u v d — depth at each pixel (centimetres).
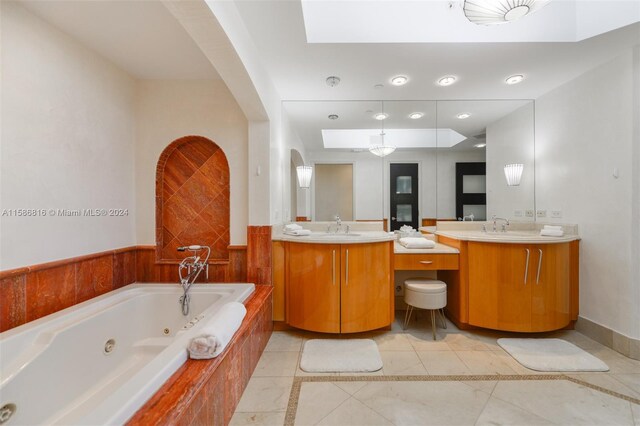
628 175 198
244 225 249
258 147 240
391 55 203
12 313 147
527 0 133
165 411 88
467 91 270
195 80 248
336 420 140
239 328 157
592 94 225
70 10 156
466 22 187
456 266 244
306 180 310
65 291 177
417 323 260
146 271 246
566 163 251
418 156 306
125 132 233
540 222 284
